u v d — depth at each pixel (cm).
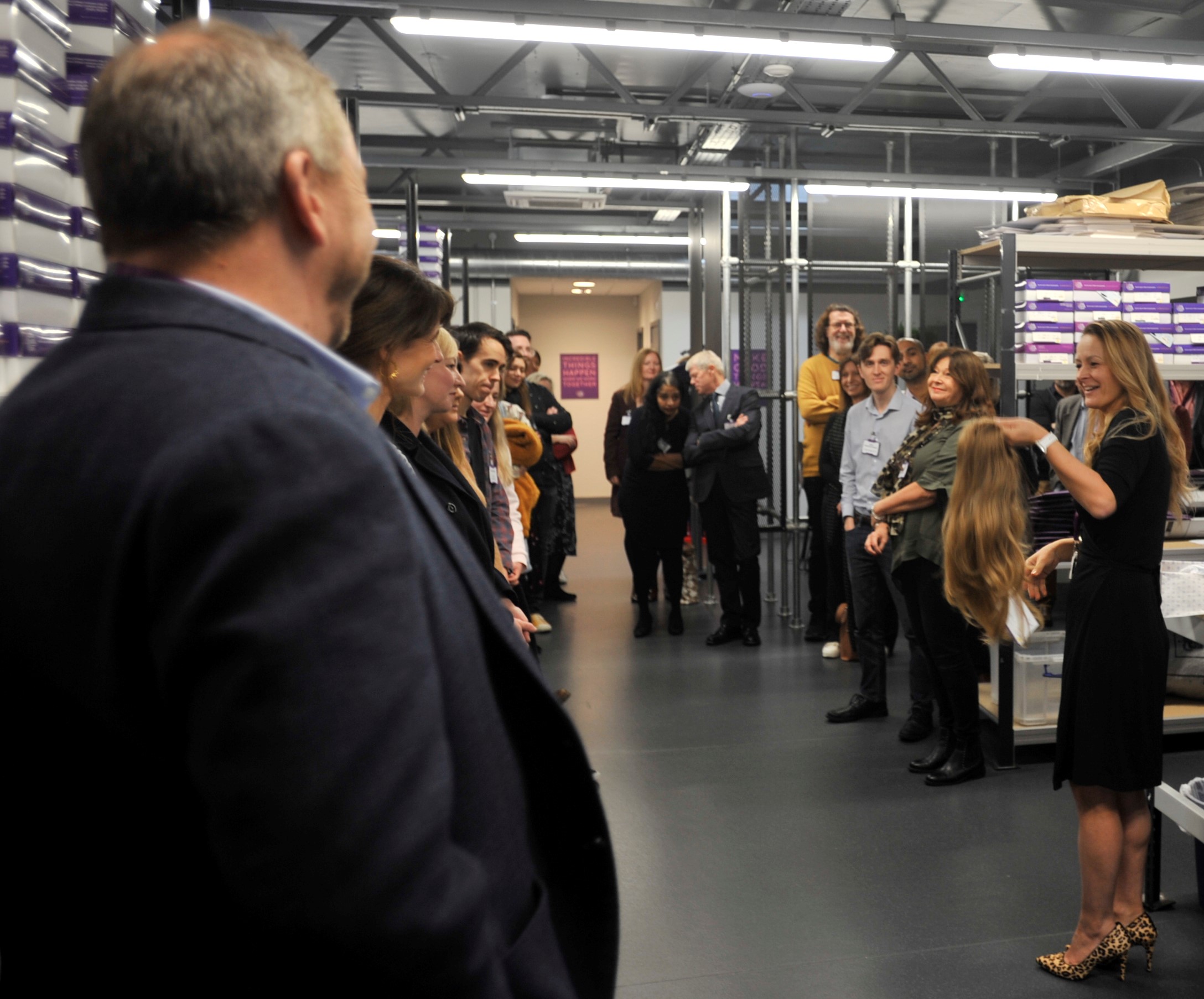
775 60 632
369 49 682
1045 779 339
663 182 701
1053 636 361
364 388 69
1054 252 356
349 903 51
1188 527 359
